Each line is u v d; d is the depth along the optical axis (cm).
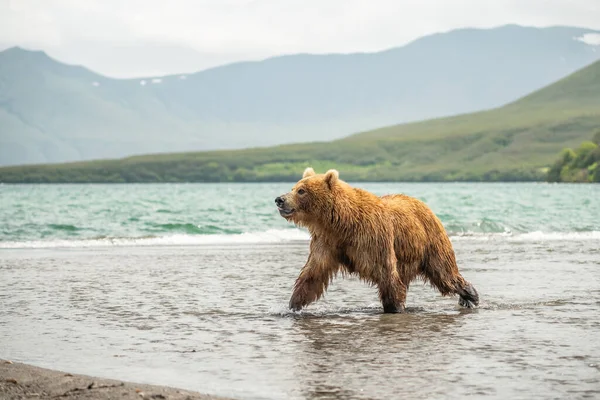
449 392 1369
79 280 3033
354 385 1422
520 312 2225
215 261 3791
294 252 4325
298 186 2209
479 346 1748
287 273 3266
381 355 1669
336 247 2262
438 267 2386
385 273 2239
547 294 2572
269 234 5616
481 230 6219
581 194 17212
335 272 2317
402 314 2234
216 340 1852
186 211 9306
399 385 1419
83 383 1411
